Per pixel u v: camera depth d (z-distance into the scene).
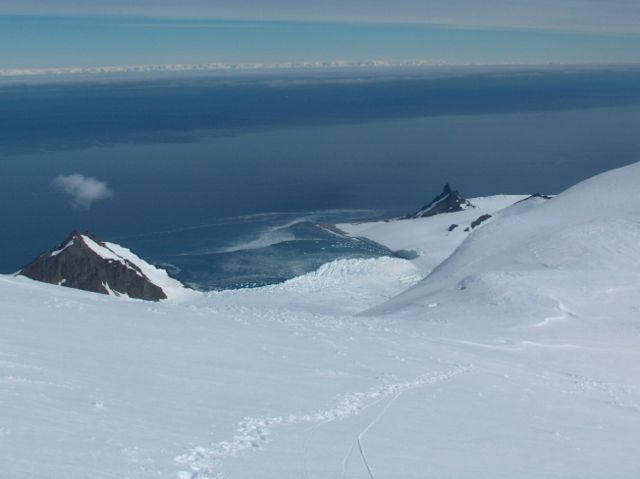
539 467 13.15
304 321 28.56
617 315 37.12
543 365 27.34
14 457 8.66
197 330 22.58
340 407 15.44
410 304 45.91
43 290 27.55
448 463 12.42
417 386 19.11
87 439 10.19
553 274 45.06
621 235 51.50
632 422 19.28
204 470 9.91
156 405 13.18
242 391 15.54
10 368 13.77
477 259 59.16
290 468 10.82
